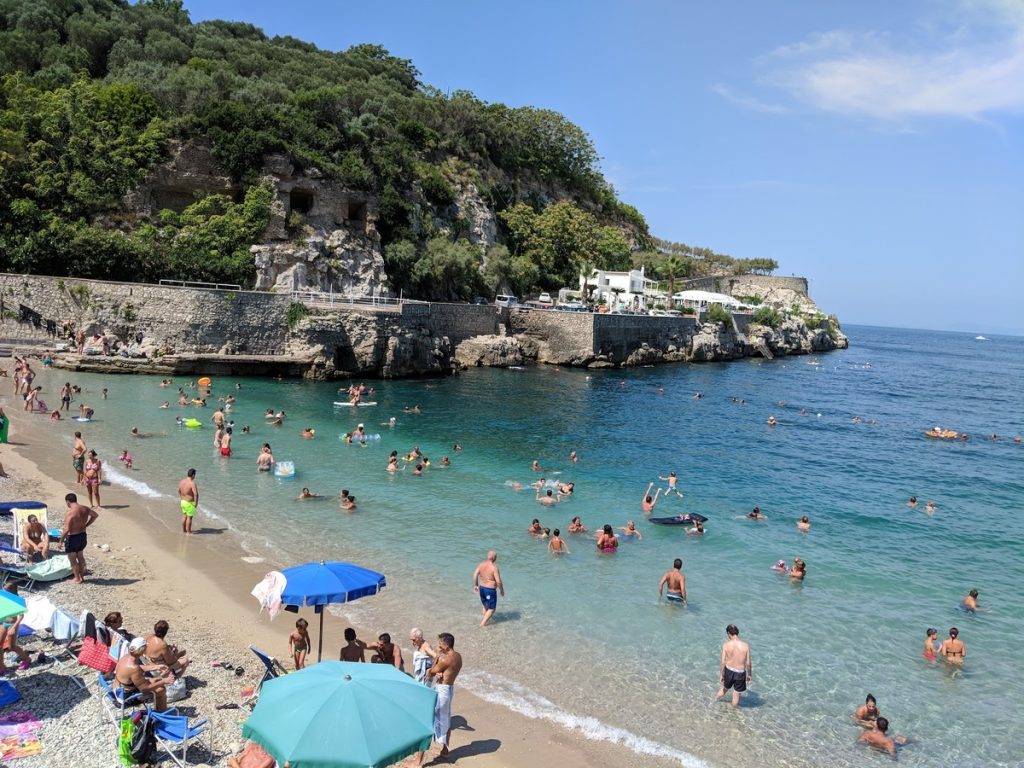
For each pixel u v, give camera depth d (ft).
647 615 58.29
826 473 118.93
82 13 284.61
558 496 93.04
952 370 396.57
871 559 76.07
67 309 168.66
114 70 253.24
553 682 46.83
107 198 194.80
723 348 323.57
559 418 153.17
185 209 205.36
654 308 320.09
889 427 172.65
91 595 53.01
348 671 30.76
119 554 62.23
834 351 475.31
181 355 168.55
